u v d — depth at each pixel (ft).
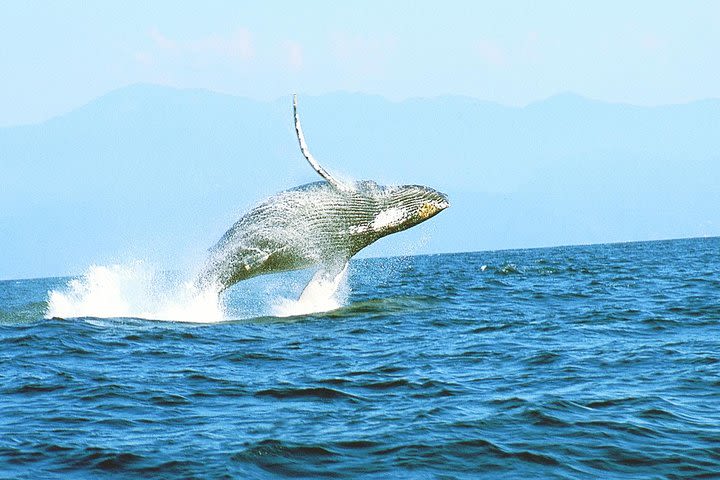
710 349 271.08
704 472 157.07
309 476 155.22
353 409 199.52
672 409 197.06
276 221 297.74
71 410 200.44
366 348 278.87
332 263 320.29
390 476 155.22
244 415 194.59
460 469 158.81
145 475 155.12
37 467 159.63
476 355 266.36
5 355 269.03
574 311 386.93
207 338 294.46
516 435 177.68
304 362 255.70
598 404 202.18
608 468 159.63
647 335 307.37
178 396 213.05
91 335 299.79
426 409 198.59
